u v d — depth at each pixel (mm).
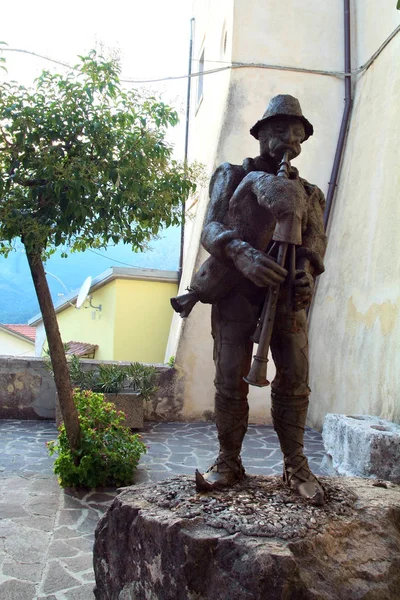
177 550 2148
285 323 2586
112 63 4227
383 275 5859
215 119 8797
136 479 4953
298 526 2191
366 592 2041
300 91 7922
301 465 2648
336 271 7176
